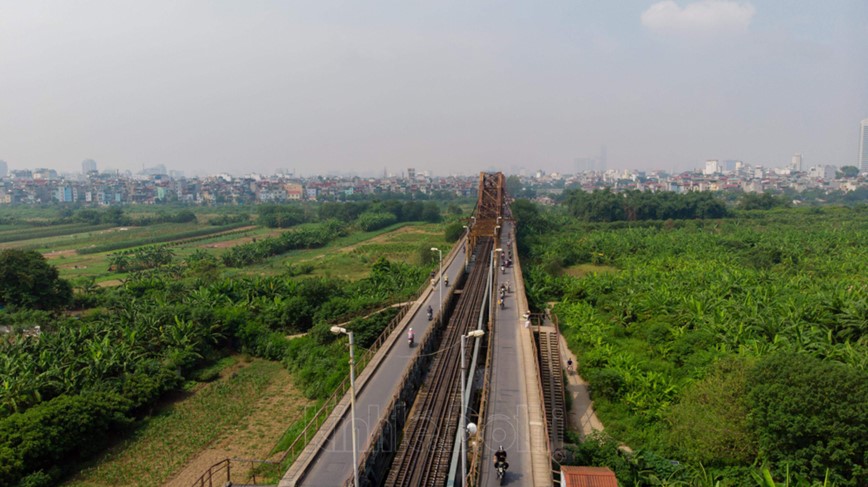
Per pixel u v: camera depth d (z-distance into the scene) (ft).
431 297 262.67
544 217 623.36
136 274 358.84
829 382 120.06
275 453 154.81
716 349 188.65
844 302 209.97
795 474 117.91
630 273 316.40
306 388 199.62
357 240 570.05
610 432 156.87
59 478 142.51
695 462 133.49
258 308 268.41
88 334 220.64
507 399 142.72
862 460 113.70
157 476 144.87
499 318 217.77
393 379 163.32
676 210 643.04
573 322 244.01
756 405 130.31
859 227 508.94
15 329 226.17
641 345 214.90
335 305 263.70
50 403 155.22
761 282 279.08
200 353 227.81
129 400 173.37
